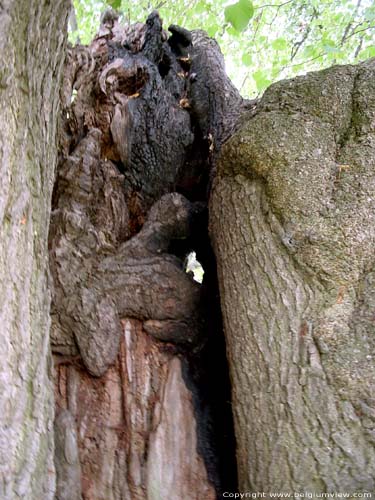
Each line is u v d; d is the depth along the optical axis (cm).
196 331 178
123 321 174
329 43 351
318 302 140
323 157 153
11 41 111
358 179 148
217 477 161
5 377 116
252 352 143
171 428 165
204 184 215
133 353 173
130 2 391
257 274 149
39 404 126
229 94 224
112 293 172
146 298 174
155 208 188
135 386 170
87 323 167
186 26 408
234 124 206
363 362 132
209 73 224
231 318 152
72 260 171
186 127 207
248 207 157
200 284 183
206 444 165
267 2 413
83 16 418
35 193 127
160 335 175
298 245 145
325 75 166
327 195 149
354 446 126
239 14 154
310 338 137
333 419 129
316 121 158
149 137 198
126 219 196
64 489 152
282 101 165
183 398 169
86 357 167
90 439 164
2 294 117
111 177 192
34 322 126
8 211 117
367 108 157
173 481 159
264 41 423
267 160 155
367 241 142
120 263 177
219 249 164
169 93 208
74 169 175
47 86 132
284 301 143
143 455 162
